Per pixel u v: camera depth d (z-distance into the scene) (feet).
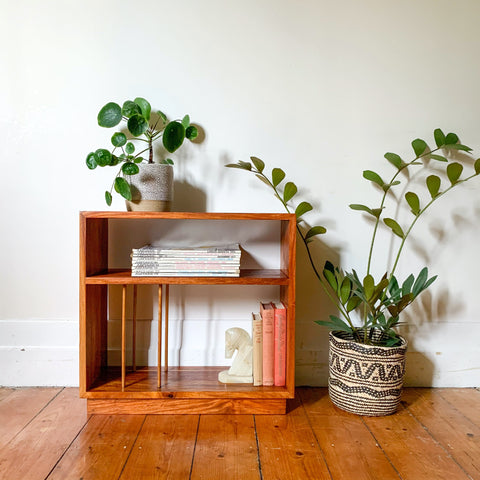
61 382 5.86
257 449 4.31
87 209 5.84
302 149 5.94
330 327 5.51
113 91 5.80
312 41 5.89
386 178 5.99
